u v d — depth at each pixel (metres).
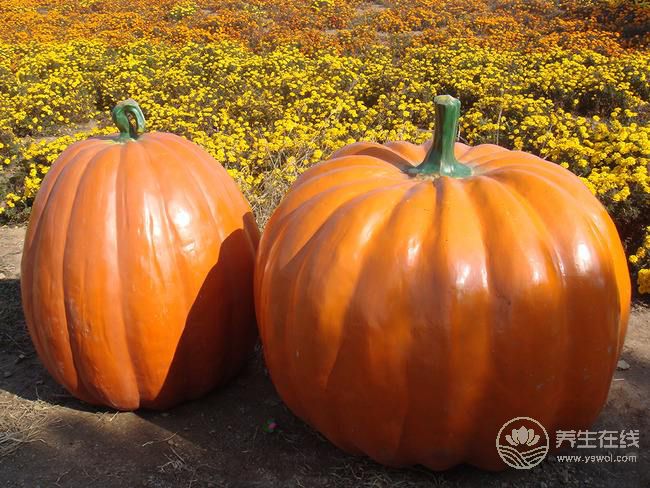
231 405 2.26
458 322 1.57
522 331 1.58
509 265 1.58
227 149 4.36
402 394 1.64
